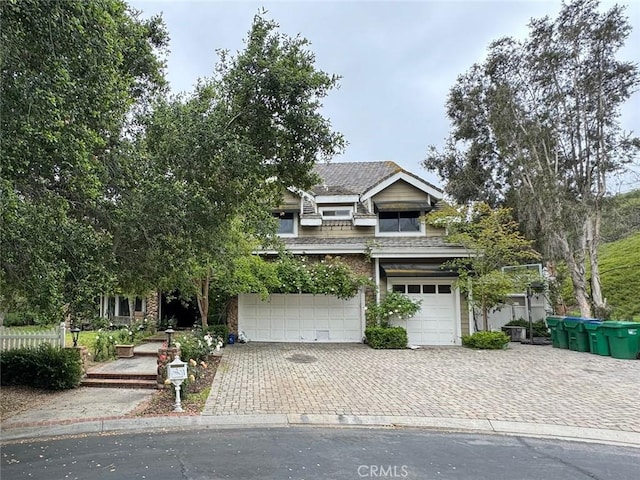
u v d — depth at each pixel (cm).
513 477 466
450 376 995
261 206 899
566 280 2297
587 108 1895
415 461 511
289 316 1609
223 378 959
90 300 572
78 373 916
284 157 786
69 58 484
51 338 1004
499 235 1484
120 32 724
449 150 2502
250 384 905
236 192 775
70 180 544
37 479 457
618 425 655
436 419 682
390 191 1770
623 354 1241
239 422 671
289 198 1728
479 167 2366
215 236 800
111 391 884
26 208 500
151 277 828
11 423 666
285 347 1457
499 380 952
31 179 528
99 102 532
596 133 1880
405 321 1565
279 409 728
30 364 888
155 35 883
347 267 1548
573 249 1833
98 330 1638
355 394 827
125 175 676
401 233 1716
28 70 443
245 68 724
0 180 425
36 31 443
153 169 685
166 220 673
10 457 527
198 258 805
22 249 497
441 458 523
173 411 716
